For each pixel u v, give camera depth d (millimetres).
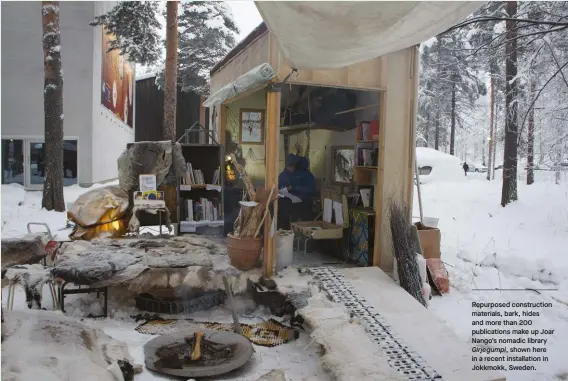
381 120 5648
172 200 7004
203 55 20641
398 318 4203
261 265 5375
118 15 15570
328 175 7598
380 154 5668
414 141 5746
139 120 27391
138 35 16109
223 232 6977
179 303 4957
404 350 3605
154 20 16500
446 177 19203
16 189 14367
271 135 5238
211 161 7578
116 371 3102
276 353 4074
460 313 5090
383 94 5621
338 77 5410
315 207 7289
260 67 5199
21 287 5402
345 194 6777
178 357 3738
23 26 16203
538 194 13711
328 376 3471
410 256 5141
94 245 5941
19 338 3098
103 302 5156
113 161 20953
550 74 9211
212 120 9742
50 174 11969
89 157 16500
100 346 3504
